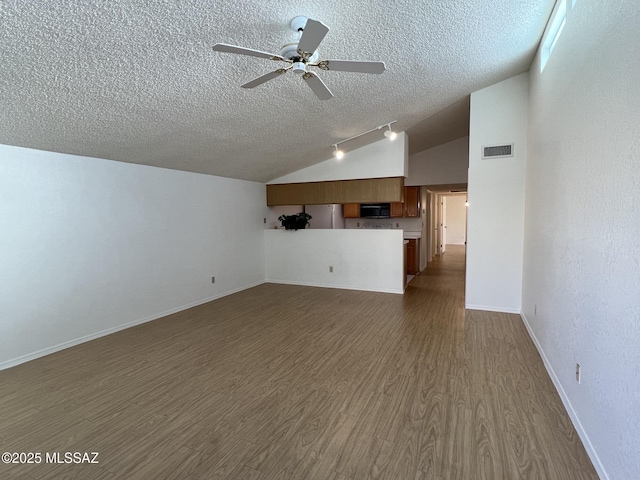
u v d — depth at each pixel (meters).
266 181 6.21
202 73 2.46
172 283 4.43
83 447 1.85
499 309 4.26
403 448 1.80
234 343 3.35
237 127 3.58
